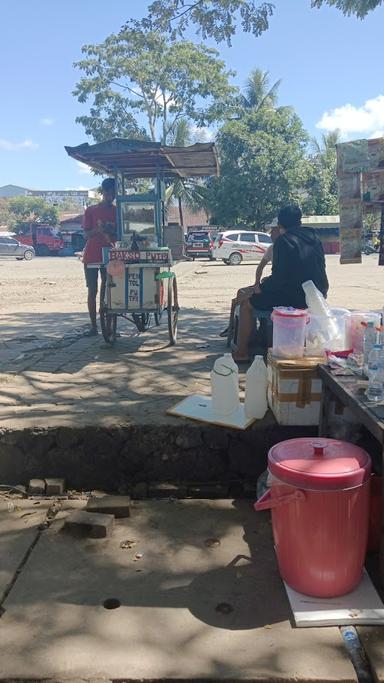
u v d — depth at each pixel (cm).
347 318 379
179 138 3453
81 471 404
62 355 630
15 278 2012
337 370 345
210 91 3275
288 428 397
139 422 405
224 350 645
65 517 357
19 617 265
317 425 393
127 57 3164
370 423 270
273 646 245
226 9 770
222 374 406
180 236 730
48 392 485
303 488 261
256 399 402
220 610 270
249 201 3919
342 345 401
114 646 246
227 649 244
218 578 295
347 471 262
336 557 266
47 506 373
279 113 3972
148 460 404
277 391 393
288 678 228
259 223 4053
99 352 643
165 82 3222
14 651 243
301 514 264
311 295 420
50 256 4356
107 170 757
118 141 639
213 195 3925
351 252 489
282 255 517
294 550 271
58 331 823
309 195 4253
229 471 404
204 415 412
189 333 764
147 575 298
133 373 546
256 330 594
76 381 520
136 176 796
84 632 254
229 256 2845
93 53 3269
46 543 328
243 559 312
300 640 249
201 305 1108
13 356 639
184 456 404
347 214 486
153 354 630
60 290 1564
